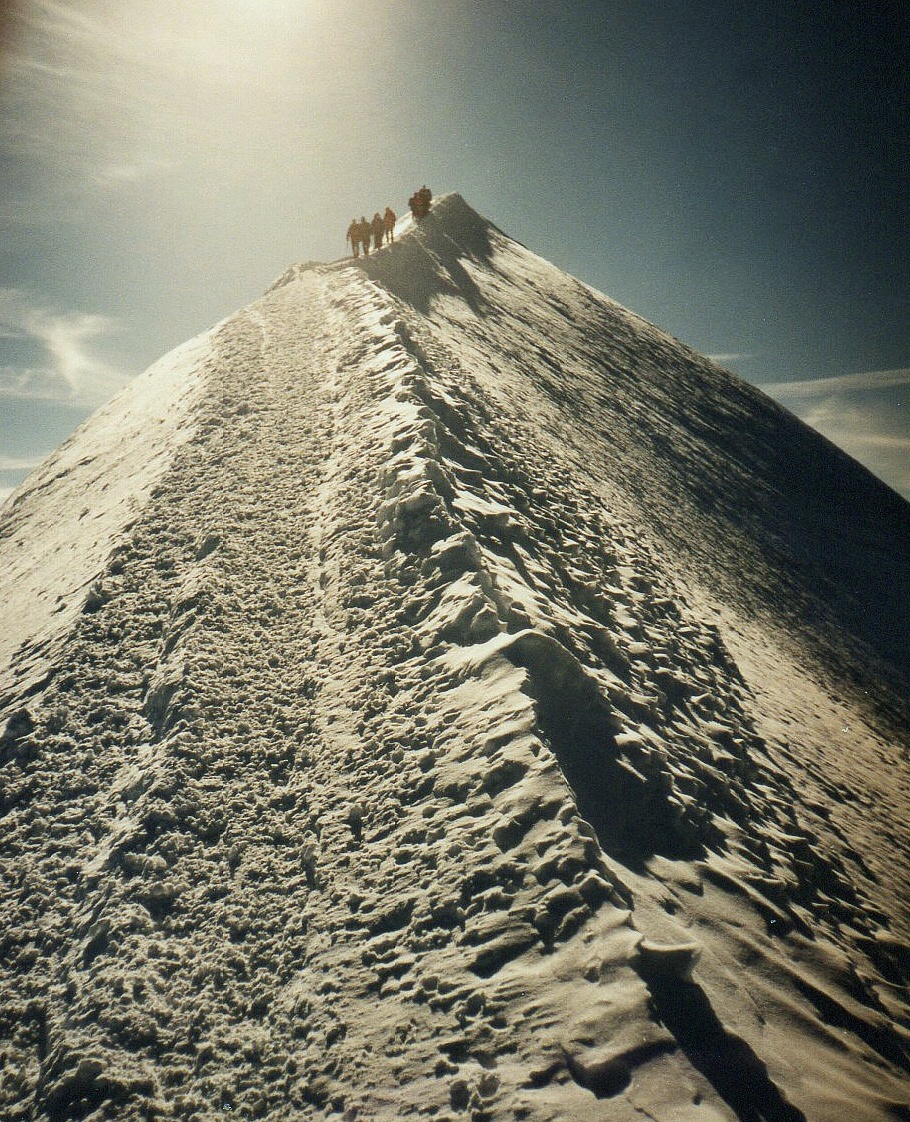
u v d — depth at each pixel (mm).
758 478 35562
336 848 6121
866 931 7043
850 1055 4863
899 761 14719
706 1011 4496
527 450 16078
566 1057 4152
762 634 17703
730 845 6910
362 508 10547
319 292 26109
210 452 14211
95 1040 5004
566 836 5305
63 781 7301
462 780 6098
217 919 5797
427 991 4824
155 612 9656
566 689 7125
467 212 52375
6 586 15461
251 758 7230
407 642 7938
